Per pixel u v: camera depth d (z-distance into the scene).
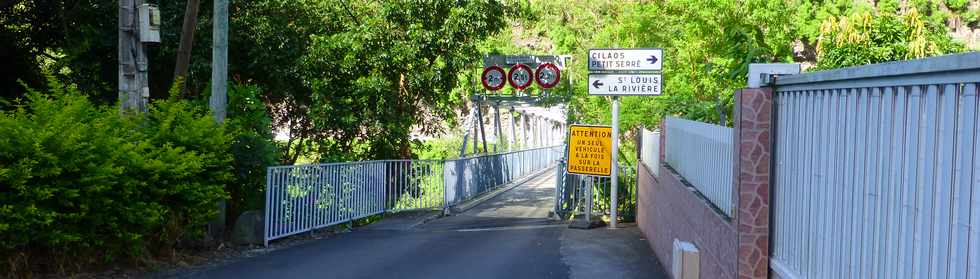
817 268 4.69
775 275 5.51
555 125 55.91
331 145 20.30
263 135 13.30
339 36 18.77
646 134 14.11
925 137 3.37
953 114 3.14
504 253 11.02
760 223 5.58
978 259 2.91
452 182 19.97
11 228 7.41
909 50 11.37
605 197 16.95
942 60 3.15
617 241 12.48
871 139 3.92
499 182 27.97
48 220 7.56
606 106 23.36
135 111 10.14
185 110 10.94
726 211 6.46
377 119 19.38
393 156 20.28
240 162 11.60
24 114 8.30
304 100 19.89
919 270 3.41
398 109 20.33
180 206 9.78
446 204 18.94
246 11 18.36
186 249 10.51
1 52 17.56
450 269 9.59
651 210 11.96
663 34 23.59
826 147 4.54
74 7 17.58
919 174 3.42
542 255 10.81
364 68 19.27
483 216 18.30
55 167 7.69
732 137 6.19
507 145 43.19
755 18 21.45
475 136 28.98
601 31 27.11
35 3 17.66
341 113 18.94
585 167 15.28
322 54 18.58
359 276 9.05
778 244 5.47
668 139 10.73
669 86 22.12
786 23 22.55
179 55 12.97
